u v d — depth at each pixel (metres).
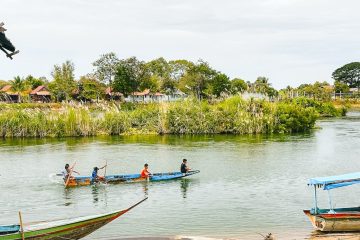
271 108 72.81
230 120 70.56
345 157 45.59
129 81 114.69
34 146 55.53
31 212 26.06
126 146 55.34
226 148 52.94
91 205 27.48
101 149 52.69
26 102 111.06
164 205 27.19
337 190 30.59
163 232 22.05
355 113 125.56
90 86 119.25
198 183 33.41
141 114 72.38
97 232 22.16
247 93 78.12
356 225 20.83
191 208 26.50
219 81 124.19
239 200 28.30
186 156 46.88
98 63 118.62
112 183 33.12
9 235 17.00
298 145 55.44
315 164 41.56
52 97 125.81
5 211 26.33
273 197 29.03
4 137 65.19
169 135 68.44
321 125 85.25
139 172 38.94
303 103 107.94
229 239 20.75
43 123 65.81
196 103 75.00
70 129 66.38
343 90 177.50
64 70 120.44
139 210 26.16
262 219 24.11
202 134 69.50
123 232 22.16
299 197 28.98
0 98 106.75
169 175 34.38
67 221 18.45
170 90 141.88
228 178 35.25
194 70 130.75
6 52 15.16
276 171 38.16
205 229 22.48
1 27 14.56
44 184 33.53
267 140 61.09
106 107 71.44
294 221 23.61
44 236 17.67
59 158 46.12
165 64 164.75
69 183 32.47
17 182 34.38
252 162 42.78
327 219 20.70
